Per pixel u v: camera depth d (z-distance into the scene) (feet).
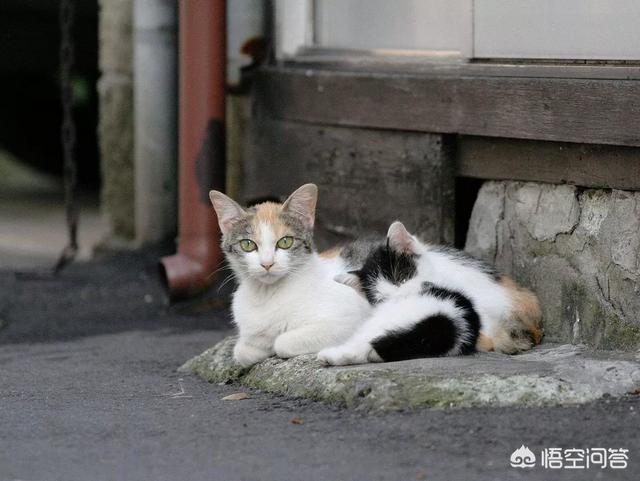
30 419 22.03
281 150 37.37
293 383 23.45
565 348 25.25
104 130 48.01
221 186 36.68
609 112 24.47
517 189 28.09
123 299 39.45
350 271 25.68
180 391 24.85
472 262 26.71
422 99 30.12
